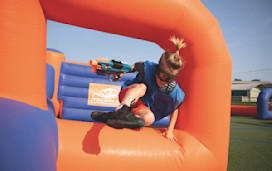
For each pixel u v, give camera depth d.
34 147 1.05
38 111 1.38
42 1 1.67
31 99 1.50
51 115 1.70
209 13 2.25
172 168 1.81
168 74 1.77
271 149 3.69
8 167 0.91
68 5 1.75
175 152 1.87
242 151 3.49
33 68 1.54
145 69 1.95
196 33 2.13
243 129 6.26
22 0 1.50
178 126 2.49
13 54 1.44
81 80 5.06
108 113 1.95
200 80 2.17
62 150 1.58
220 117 2.14
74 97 5.01
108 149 1.67
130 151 1.72
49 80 2.85
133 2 1.88
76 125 1.92
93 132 1.81
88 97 5.04
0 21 1.42
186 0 2.04
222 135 2.14
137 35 2.27
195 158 1.92
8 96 1.39
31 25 1.55
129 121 1.56
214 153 2.08
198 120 2.16
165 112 2.17
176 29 2.12
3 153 0.91
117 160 1.66
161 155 1.80
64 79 4.99
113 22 2.01
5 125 1.00
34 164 1.02
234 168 2.60
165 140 1.99
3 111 1.07
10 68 1.42
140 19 1.99
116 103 5.15
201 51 2.16
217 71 2.15
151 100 2.06
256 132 5.69
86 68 5.14
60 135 1.68
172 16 2.03
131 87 1.93
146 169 1.73
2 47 1.41
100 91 5.11
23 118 1.12
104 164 1.63
